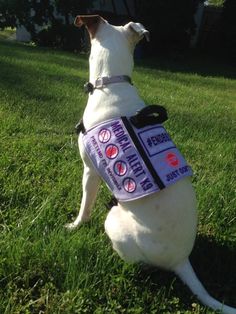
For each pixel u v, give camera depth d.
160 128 0.70
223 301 0.69
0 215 0.84
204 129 1.60
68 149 1.21
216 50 4.83
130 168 0.66
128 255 0.69
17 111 1.46
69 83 2.04
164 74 3.11
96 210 0.89
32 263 0.71
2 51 2.96
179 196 0.66
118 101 0.71
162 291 0.69
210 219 0.92
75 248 0.73
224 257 0.81
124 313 0.65
